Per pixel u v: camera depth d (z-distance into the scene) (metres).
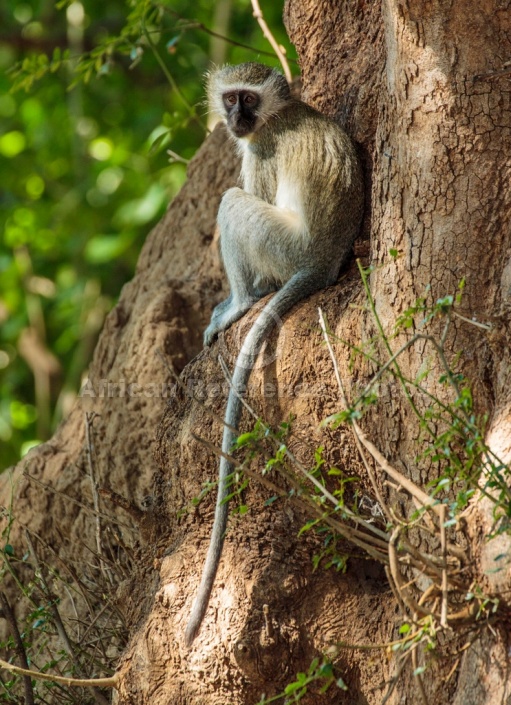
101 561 10.59
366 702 8.03
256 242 9.95
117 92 23.06
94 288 21.64
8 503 12.24
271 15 20.27
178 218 12.85
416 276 7.43
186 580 8.66
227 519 8.53
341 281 9.38
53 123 23.25
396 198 7.58
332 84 10.34
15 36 23.22
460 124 7.21
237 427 8.48
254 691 8.17
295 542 8.37
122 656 8.98
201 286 12.09
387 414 7.66
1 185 23.92
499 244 7.21
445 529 6.68
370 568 8.39
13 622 9.21
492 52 7.16
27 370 24.09
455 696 7.02
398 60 7.45
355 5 10.18
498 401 7.04
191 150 20.33
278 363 8.47
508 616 6.57
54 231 22.62
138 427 11.53
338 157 9.70
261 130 10.42
